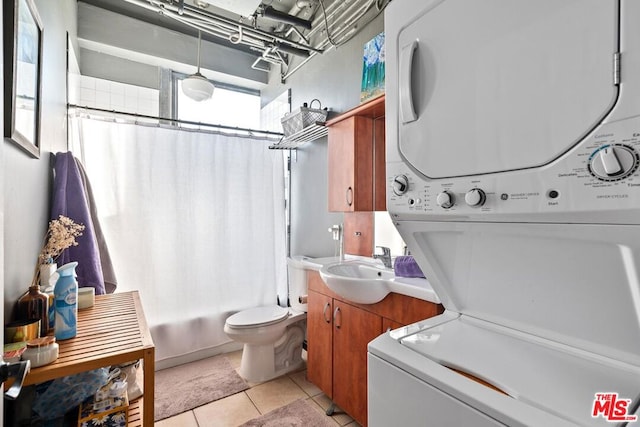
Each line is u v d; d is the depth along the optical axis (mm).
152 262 2443
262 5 2533
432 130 808
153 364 1021
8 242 943
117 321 1250
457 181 753
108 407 1081
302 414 1860
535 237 698
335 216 2506
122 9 2750
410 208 861
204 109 3393
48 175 1467
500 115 674
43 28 1282
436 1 798
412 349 796
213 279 2680
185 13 2172
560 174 591
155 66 3098
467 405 612
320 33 2646
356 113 1974
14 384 568
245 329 2148
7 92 870
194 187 2623
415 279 1456
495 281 859
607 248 607
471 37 725
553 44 596
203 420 1815
